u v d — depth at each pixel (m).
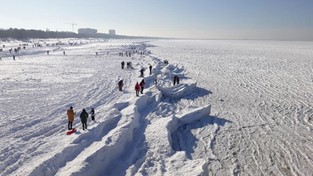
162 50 98.00
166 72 35.28
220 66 48.84
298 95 26.70
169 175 10.13
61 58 56.22
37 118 16.28
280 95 26.62
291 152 14.05
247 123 18.28
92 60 52.69
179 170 10.55
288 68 47.06
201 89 28.55
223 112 20.69
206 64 51.81
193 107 20.48
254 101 24.28
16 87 25.77
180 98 24.59
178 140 15.12
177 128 16.78
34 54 64.81
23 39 151.25
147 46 129.75
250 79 35.50
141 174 10.35
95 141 12.87
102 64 45.66
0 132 13.81
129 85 27.31
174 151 12.55
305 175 11.84
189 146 14.43
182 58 64.25
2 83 27.58
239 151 14.00
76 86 26.52
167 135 13.84
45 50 76.00
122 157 12.02
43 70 37.53
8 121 15.59
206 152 13.76
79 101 20.69
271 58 67.38
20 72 35.31
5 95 22.39
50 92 23.70
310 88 29.97
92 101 20.73
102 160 10.80
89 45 118.81
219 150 14.04
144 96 20.95
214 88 29.42
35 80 29.61
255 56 73.50
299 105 23.05
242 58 66.56
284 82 33.59
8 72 35.09
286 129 17.31
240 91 28.23
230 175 11.69
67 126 15.04
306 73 41.12
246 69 45.16
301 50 108.94
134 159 11.86
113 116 15.77
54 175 9.74
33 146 12.15
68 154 11.31
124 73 35.31
